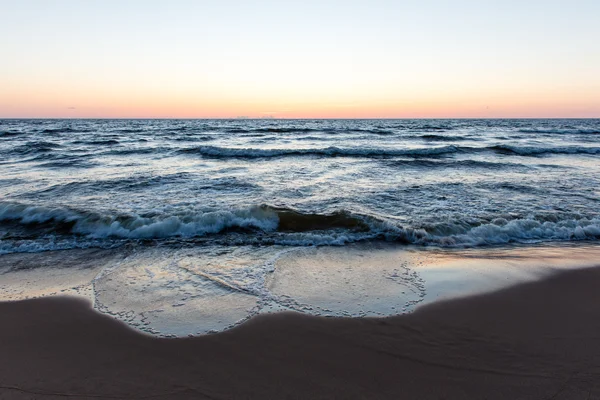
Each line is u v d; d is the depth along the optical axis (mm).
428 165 13328
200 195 8422
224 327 3316
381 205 7648
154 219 6285
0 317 3502
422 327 3307
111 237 5875
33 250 5336
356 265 4816
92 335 3201
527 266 4785
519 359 2842
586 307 3701
